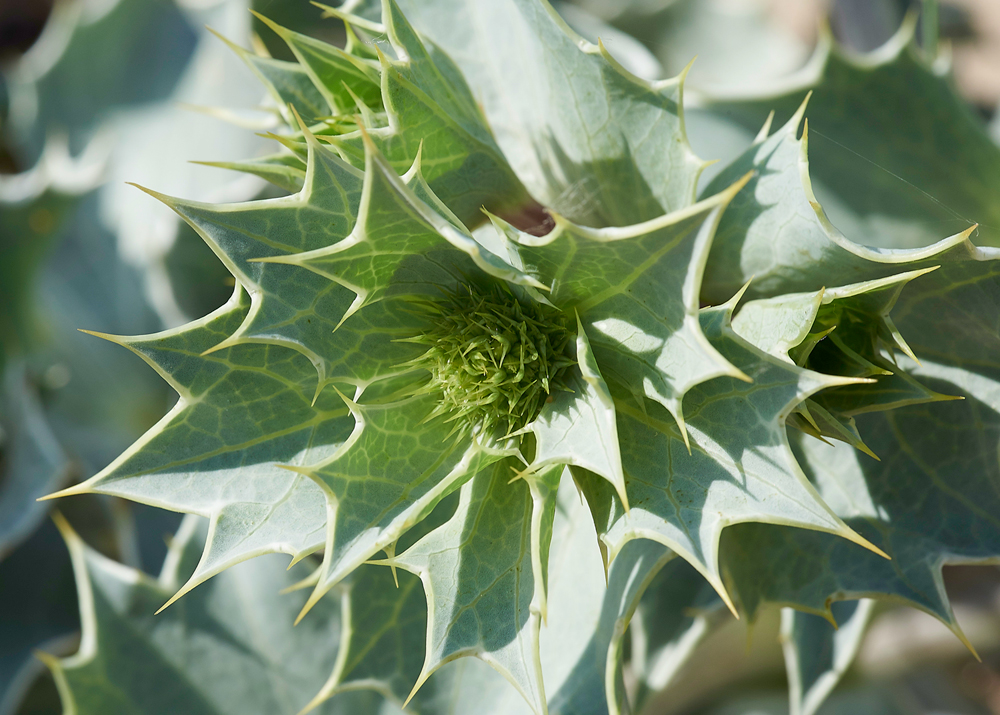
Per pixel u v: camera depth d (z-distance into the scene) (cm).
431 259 22
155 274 32
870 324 22
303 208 22
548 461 21
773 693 32
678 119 23
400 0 25
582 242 21
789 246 22
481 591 22
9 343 33
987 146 27
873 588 24
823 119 27
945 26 50
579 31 32
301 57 23
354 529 22
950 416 23
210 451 23
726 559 24
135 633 27
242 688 28
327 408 23
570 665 24
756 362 21
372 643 25
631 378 22
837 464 24
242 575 28
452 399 22
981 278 22
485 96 25
